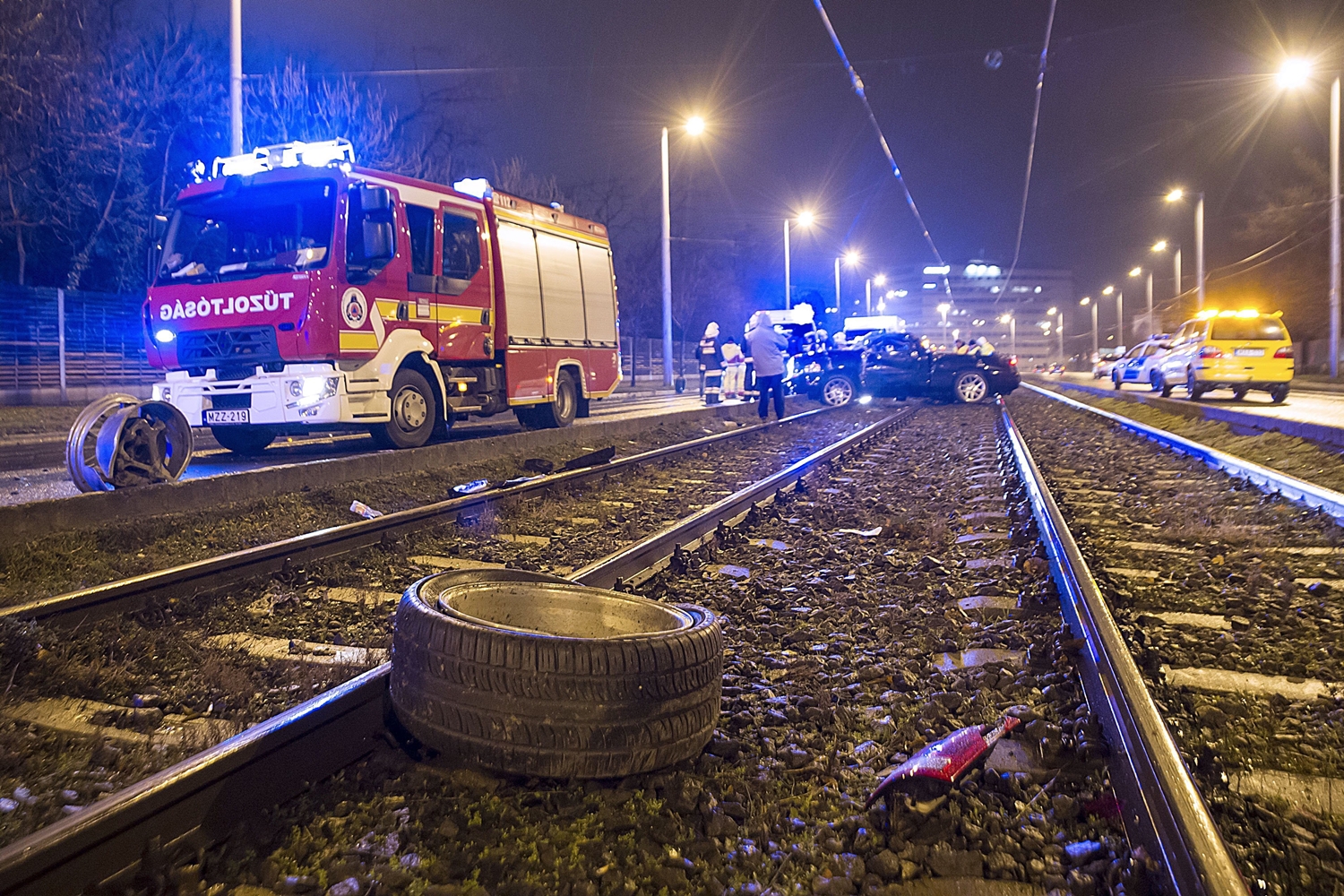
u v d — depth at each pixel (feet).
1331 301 126.62
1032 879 8.81
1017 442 48.26
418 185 40.98
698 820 9.75
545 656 10.04
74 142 81.61
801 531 26.45
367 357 38.19
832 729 12.33
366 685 11.53
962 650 15.81
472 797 9.91
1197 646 15.67
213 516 26.96
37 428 61.52
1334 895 8.45
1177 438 50.11
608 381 59.52
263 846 9.01
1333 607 18.38
